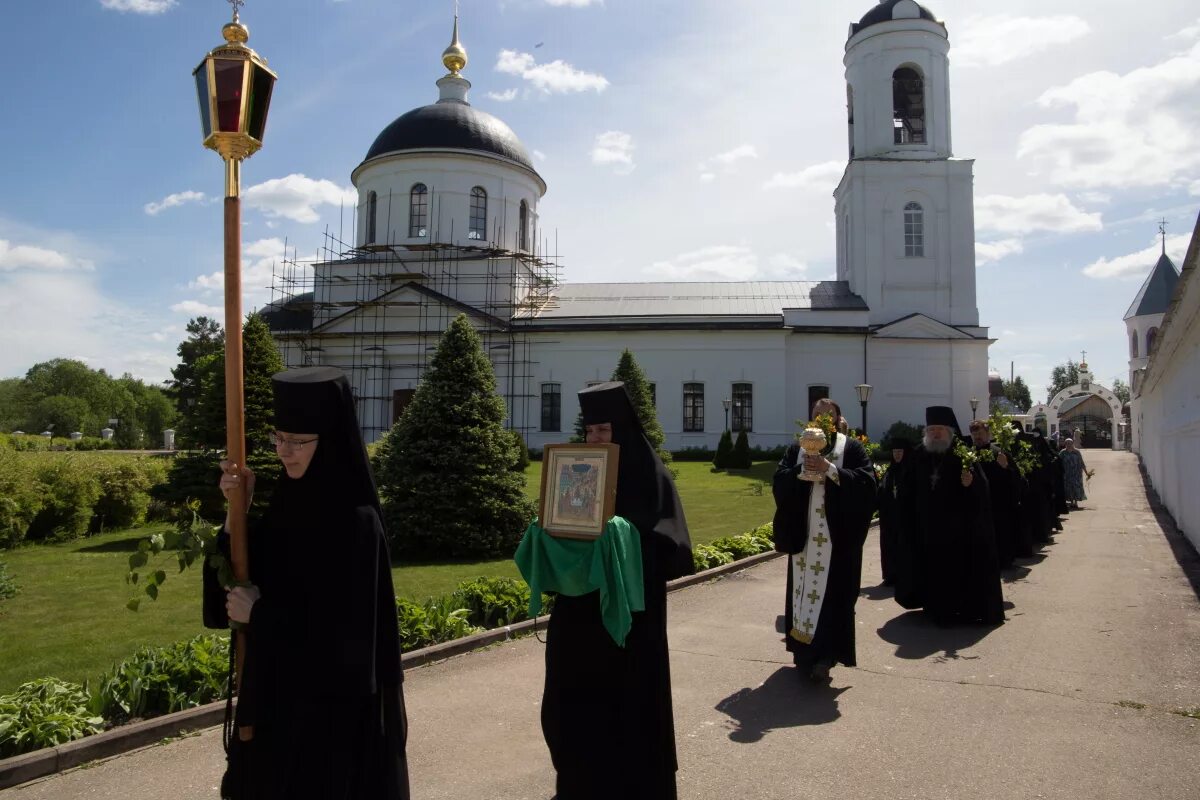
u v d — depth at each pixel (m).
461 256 40.19
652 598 3.84
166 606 9.53
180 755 5.23
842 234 46.38
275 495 3.06
